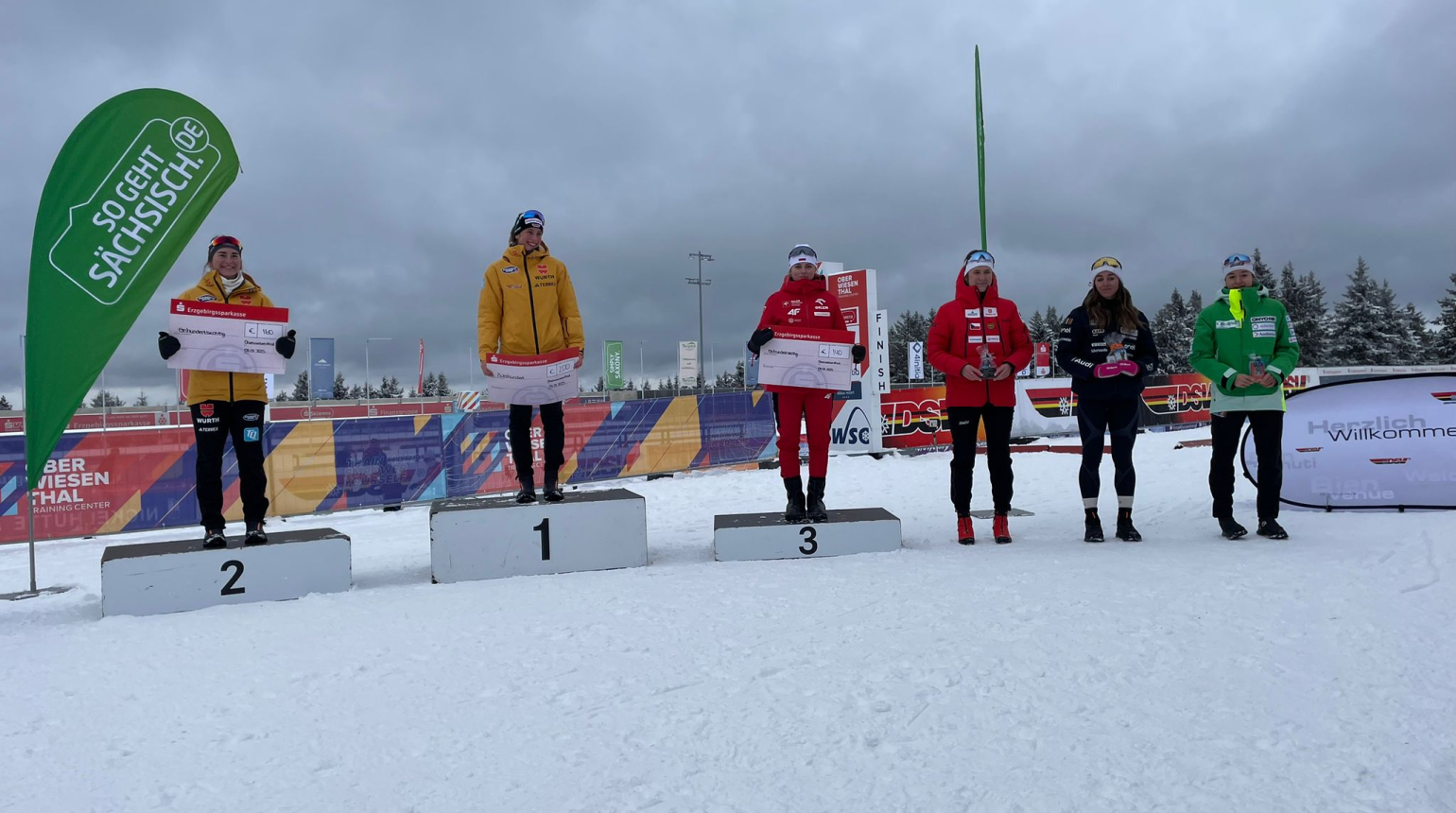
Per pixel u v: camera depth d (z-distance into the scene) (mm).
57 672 2955
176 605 4105
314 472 9359
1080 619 3049
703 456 12914
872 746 2039
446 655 2969
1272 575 3705
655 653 2869
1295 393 6148
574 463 11469
